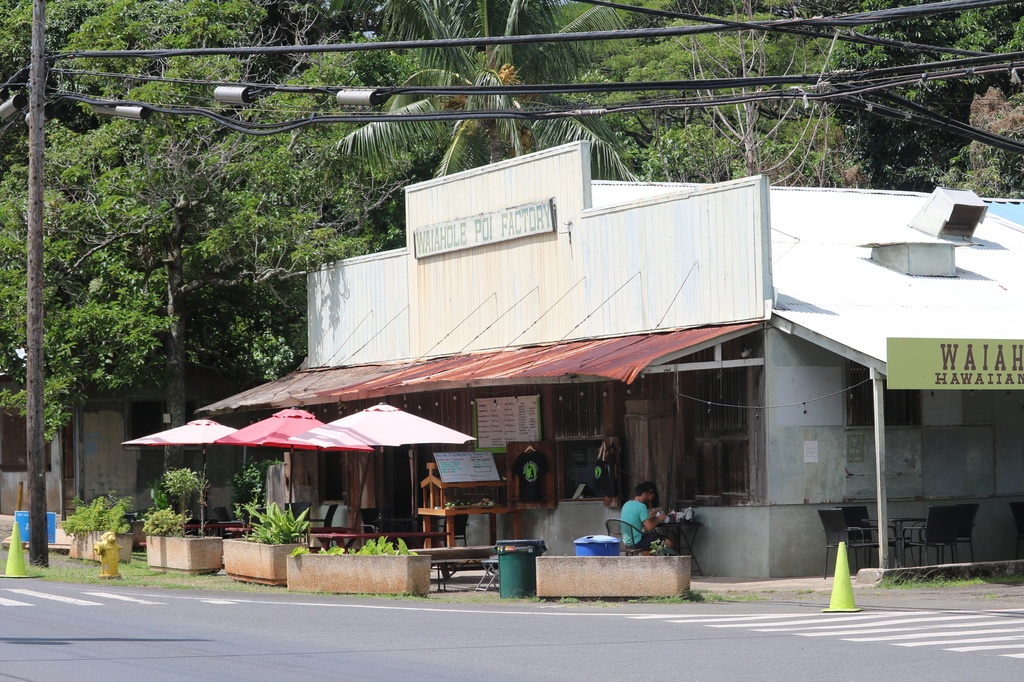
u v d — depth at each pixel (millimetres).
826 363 21031
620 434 23094
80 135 32594
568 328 25125
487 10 36562
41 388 23891
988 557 22484
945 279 24047
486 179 27406
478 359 25906
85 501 33906
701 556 21422
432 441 22062
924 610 16156
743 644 12844
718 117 47469
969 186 39500
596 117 37875
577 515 23844
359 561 19203
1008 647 12523
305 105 32594
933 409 22094
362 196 39312
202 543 23391
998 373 18859
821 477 20797
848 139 43656
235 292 35875
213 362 36938
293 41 42000
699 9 47906
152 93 30500
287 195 33938
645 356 19953
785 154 44219
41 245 23625
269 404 28469
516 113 16734
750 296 21062
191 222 32781
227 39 32281
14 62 35906
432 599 18359
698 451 21594
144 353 30750
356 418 22484
